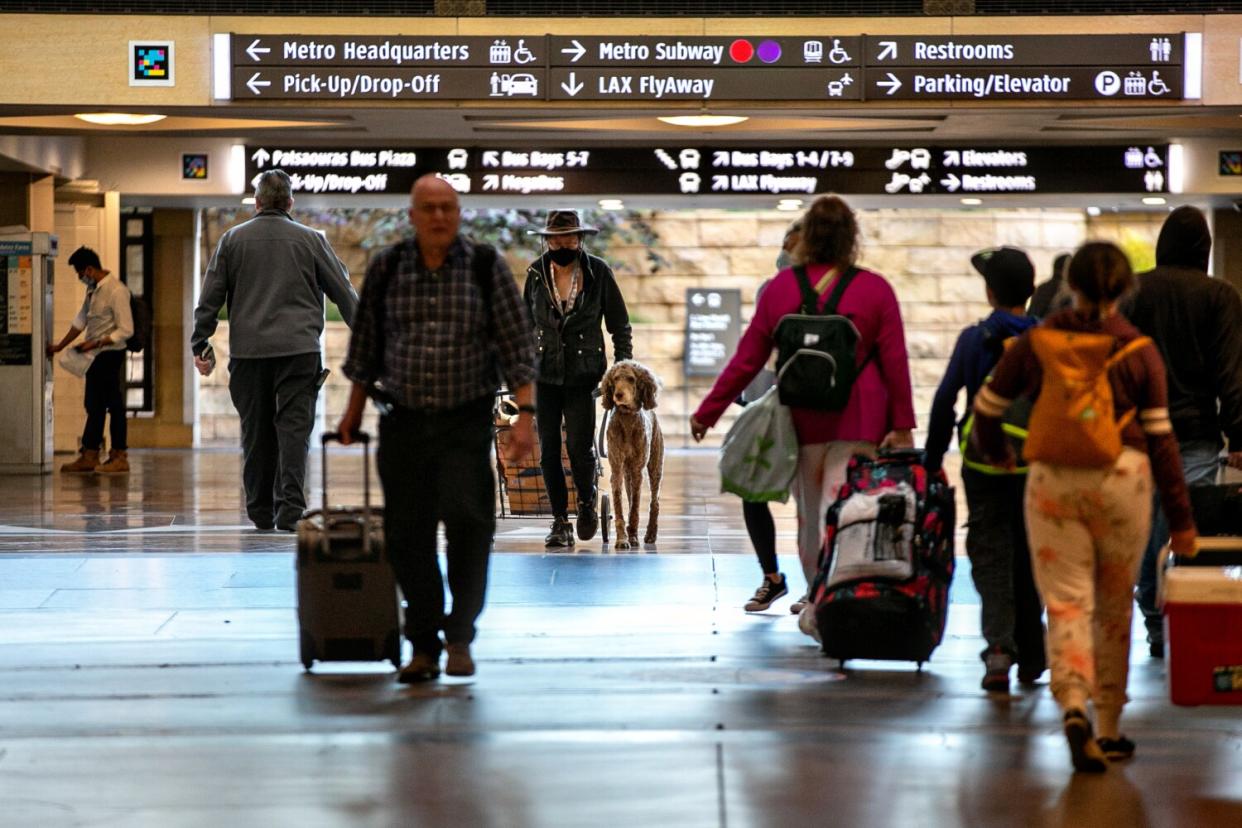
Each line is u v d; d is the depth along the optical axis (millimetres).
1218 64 46406
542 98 46562
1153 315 22359
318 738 18828
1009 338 21078
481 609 21844
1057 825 15578
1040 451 17281
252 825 15594
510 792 16609
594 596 28859
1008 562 21516
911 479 22344
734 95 46594
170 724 19578
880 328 22734
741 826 15477
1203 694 17984
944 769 17516
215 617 27125
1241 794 16672
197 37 46406
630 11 46656
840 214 22906
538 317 34344
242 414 37125
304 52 46375
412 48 46438
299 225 36250
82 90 46281
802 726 19406
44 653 24094
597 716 19875
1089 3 46562
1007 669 21188
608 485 40250
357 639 22172
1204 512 20703
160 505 45406
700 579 30578
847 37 46438
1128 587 17891
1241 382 21969
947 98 46656
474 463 21172
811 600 24062
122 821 15719
